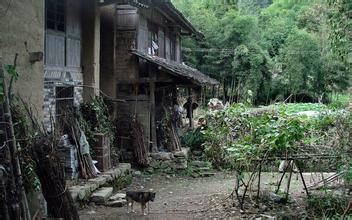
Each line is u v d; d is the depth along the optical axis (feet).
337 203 25.21
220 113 44.60
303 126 26.96
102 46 47.78
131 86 48.44
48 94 34.17
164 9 50.34
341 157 26.99
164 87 51.13
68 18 38.11
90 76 41.37
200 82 50.47
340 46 32.32
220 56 106.63
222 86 106.01
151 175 44.39
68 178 31.71
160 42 60.80
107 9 47.70
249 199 29.37
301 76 110.11
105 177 33.94
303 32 113.50
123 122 47.06
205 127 53.78
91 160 34.19
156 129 51.08
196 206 29.25
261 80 107.14
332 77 108.88
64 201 19.31
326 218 23.13
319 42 110.93
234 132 42.50
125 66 48.44
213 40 108.88
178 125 57.77
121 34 48.67
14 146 16.92
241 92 99.30
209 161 49.14
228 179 42.75
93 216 26.35
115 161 40.32
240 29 107.04
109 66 47.62
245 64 105.40
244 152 27.30
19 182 16.55
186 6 114.52
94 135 36.24
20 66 22.36
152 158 47.06
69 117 34.58
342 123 29.14
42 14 24.41
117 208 29.14
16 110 20.01
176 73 44.96
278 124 26.58
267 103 107.14
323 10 115.14
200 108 82.38
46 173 18.92
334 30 31.96
